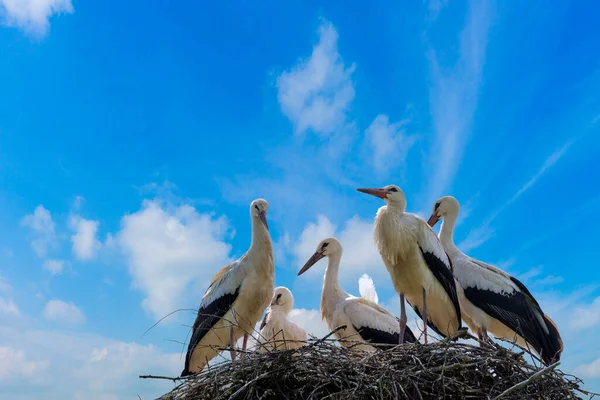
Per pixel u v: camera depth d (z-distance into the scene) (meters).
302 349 7.96
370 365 7.85
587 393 7.93
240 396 7.84
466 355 7.91
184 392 8.18
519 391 7.80
